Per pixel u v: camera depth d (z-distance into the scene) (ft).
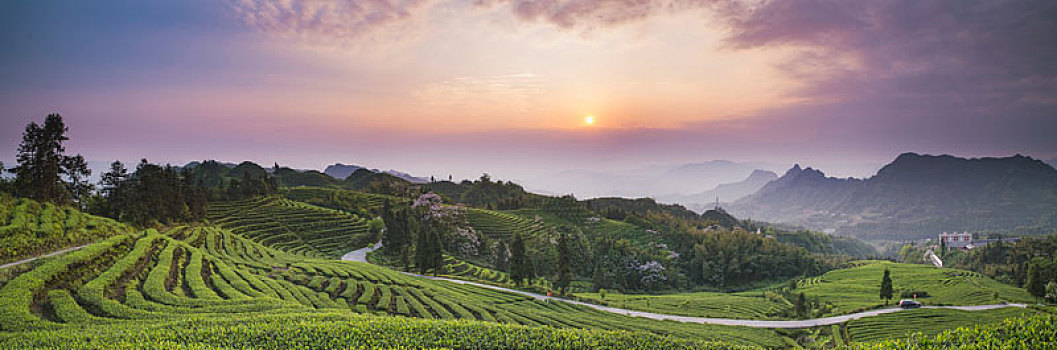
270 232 428.56
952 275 510.17
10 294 125.39
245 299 153.48
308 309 142.41
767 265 609.83
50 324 111.86
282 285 206.18
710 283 572.51
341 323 100.07
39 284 135.33
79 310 126.41
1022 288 480.64
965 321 298.56
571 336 96.94
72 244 209.77
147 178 348.38
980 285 458.50
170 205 371.35
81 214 252.62
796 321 310.24
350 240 457.68
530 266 367.25
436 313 208.54
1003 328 74.13
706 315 321.32
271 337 89.61
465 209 626.64
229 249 285.43
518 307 265.95
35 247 192.44
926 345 73.97
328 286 225.15
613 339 97.09
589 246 561.02
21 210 225.15
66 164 332.39
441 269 388.16
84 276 156.04
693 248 614.34
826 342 271.69
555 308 283.59
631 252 557.33
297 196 622.54
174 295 153.69
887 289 374.84
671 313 322.55
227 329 94.84
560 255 355.56
